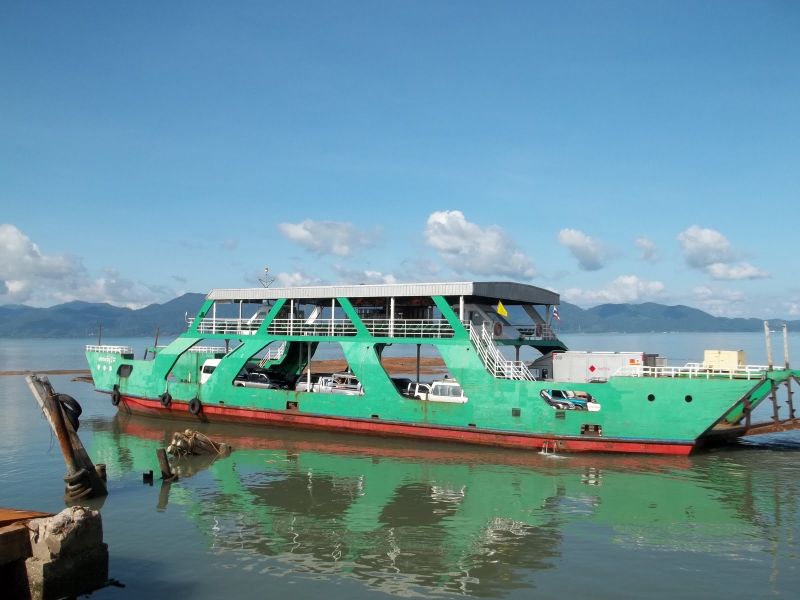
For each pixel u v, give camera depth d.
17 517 13.69
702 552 15.71
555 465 24.00
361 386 30.33
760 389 25.34
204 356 35.53
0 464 25.12
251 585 13.88
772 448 26.81
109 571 14.57
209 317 35.38
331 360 94.69
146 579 14.16
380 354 30.25
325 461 25.16
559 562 15.09
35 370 82.38
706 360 25.73
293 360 37.06
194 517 18.39
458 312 29.66
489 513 18.64
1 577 12.97
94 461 25.67
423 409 27.81
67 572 13.04
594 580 14.11
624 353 27.53
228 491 21.08
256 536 16.83
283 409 30.86
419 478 22.50
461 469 23.64
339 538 16.66
